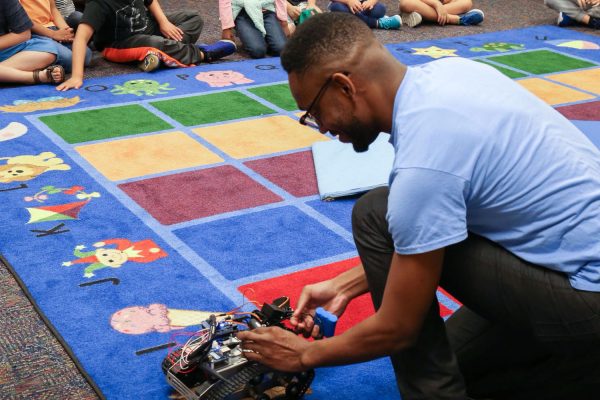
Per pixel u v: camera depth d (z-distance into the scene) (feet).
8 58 13.42
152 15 15.15
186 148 10.77
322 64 4.51
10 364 6.09
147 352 6.32
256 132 11.47
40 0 14.85
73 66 13.70
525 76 14.57
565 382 5.36
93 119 11.82
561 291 4.64
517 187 4.54
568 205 4.55
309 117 4.86
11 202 8.92
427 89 4.54
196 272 7.55
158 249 7.98
